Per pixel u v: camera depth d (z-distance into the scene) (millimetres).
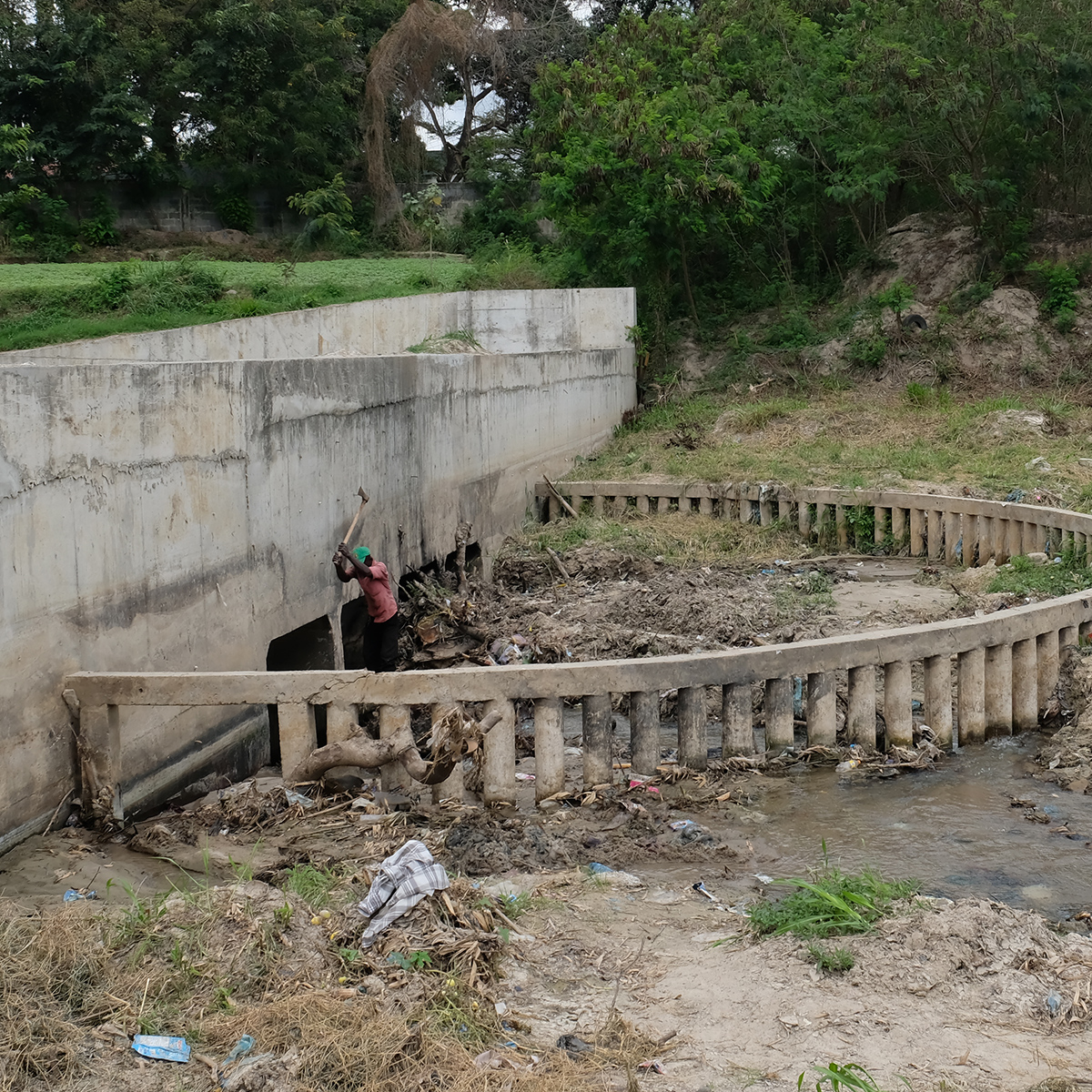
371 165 40719
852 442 23172
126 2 37562
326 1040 5223
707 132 27516
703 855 8438
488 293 28297
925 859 8359
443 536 17094
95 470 9039
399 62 40781
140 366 9586
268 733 11719
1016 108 25625
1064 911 7480
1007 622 10898
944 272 29250
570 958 6574
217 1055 5262
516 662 13672
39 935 5980
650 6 42969
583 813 9273
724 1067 5312
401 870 6668
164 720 9734
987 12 25672
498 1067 5238
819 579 16500
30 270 28750
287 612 12242
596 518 20766
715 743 11227
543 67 33156
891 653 10383
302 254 37719
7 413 8070
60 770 8773
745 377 28297
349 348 25453
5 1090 4918
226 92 38562
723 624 14094
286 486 12141
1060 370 26219
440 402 16766
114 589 9328
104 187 37344
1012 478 19516
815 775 10117
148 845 8430
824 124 28438
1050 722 11281
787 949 6539
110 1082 5031
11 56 35031
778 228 30969
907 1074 5219
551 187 28844
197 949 6039
